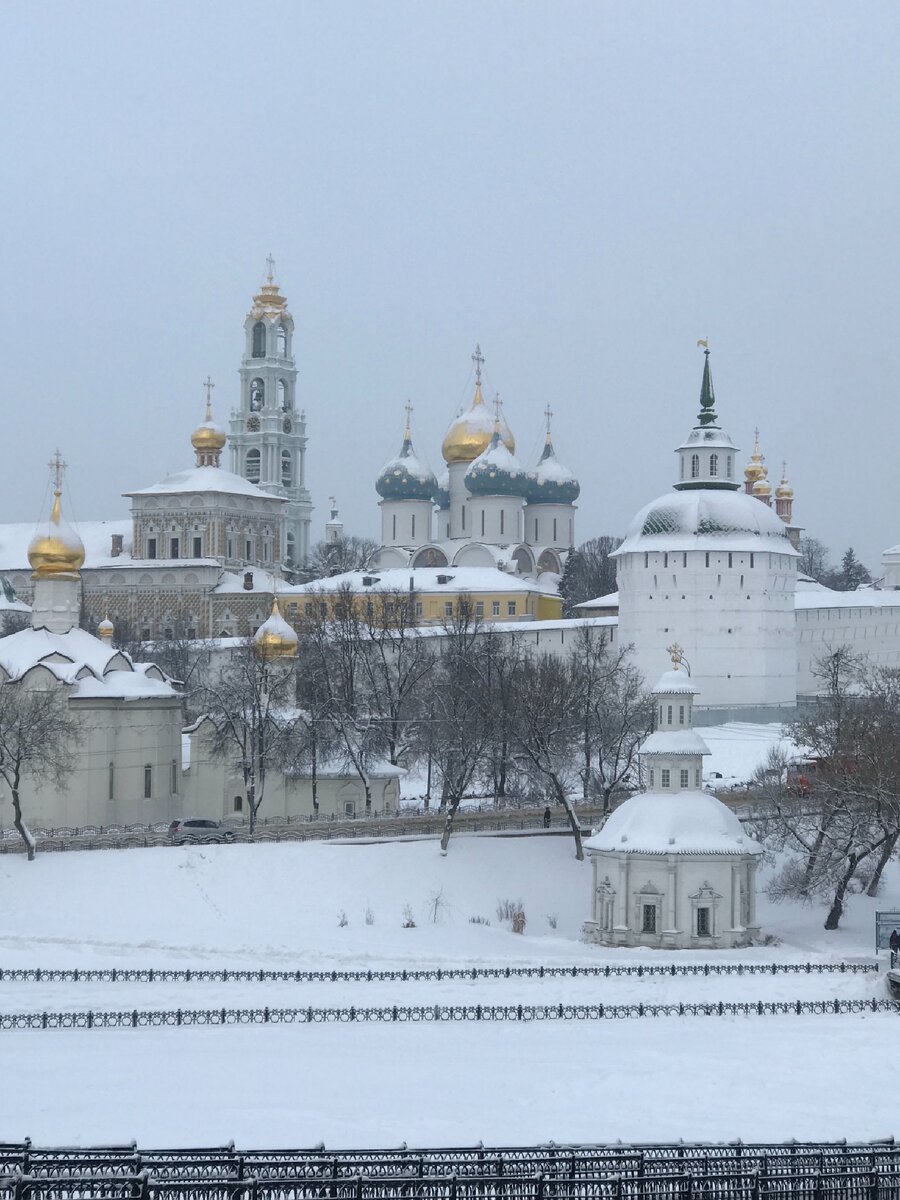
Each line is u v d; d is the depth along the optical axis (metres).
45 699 139.38
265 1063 81.00
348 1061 81.81
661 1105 74.50
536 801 161.00
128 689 150.88
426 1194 55.56
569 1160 58.38
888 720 138.88
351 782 158.12
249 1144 64.94
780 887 132.12
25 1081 76.50
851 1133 70.12
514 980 103.25
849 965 108.38
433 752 154.62
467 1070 80.44
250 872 127.38
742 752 183.25
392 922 123.81
